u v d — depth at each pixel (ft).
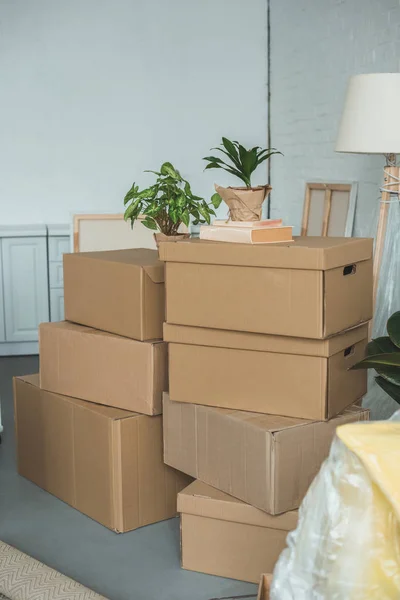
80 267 8.33
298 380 6.49
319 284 6.09
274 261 6.26
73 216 14.93
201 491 6.98
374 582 3.26
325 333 6.17
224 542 6.93
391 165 9.98
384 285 10.02
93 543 7.77
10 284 16.08
